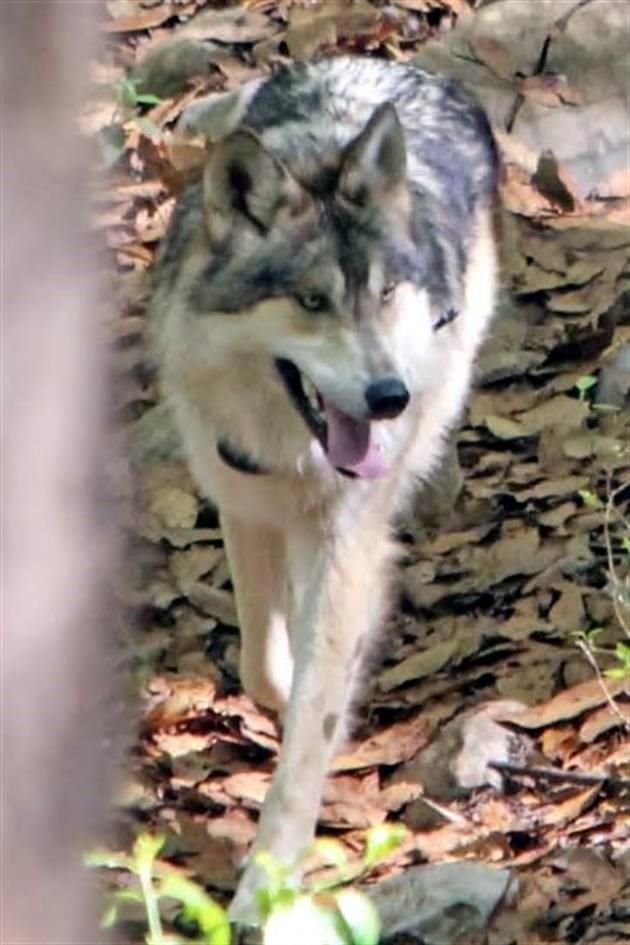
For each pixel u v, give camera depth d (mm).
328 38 17609
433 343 10562
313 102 10812
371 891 9281
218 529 13023
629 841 9891
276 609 11047
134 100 16203
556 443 13320
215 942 7102
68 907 3689
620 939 9062
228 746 11391
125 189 15648
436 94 11680
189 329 10312
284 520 10602
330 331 9734
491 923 9086
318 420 10094
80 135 3502
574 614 11945
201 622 12359
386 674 11734
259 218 9891
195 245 10289
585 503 12781
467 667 11727
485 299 11828
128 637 11180
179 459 13320
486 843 10039
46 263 3486
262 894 7043
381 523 10477
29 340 3494
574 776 10508
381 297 9805
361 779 10938
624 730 10898
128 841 10078
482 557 12492
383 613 10727
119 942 7453
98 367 3557
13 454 3510
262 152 9789
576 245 14898
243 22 17859
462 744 10727
